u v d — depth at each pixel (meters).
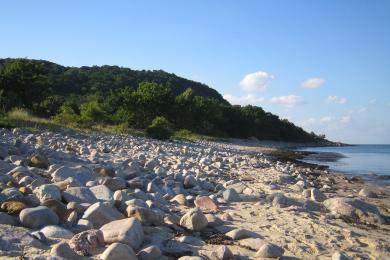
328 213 7.00
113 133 27.86
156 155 15.62
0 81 33.19
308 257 4.48
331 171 19.12
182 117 59.66
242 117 83.19
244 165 16.31
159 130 33.09
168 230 4.86
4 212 4.32
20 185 5.84
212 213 6.25
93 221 4.52
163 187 7.58
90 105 36.34
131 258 3.51
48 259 3.26
